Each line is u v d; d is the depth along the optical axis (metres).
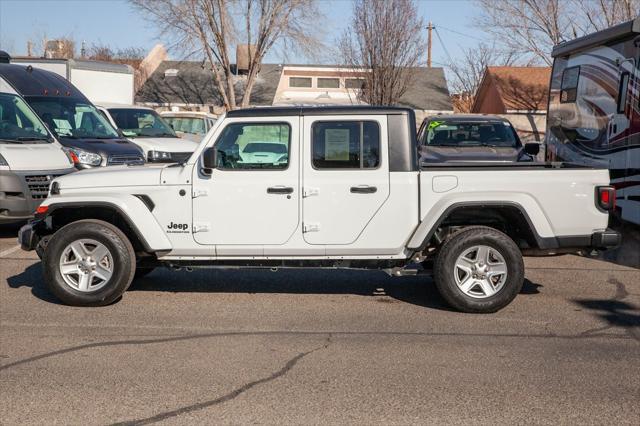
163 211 7.16
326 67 42.06
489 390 5.10
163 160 8.52
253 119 7.10
